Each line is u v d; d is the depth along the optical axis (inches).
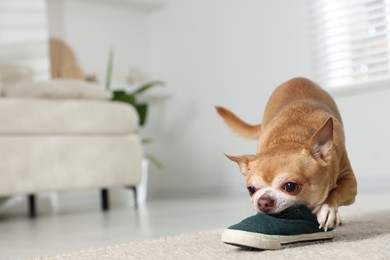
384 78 136.4
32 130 121.3
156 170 193.3
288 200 49.3
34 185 121.4
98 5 186.7
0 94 129.9
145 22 196.7
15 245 73.7
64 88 127.0
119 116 133.5
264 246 48.7
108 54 187.8
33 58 165.2
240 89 169.8
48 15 175.5
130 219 104.1
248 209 106.7
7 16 162.2
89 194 177.9
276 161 50.6
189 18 185.0
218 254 48.8
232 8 171.6
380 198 109.6
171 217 101.6
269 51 161.9
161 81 193.6
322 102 63.6
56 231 90.0
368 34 140.5
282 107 62.9
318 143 51.6
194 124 183.0
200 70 181.6
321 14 149.0
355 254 44.0
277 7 159.6
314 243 51.9
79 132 127.6
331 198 53.9
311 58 151.6
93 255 54.3
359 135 140.7
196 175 182.4
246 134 72.4
